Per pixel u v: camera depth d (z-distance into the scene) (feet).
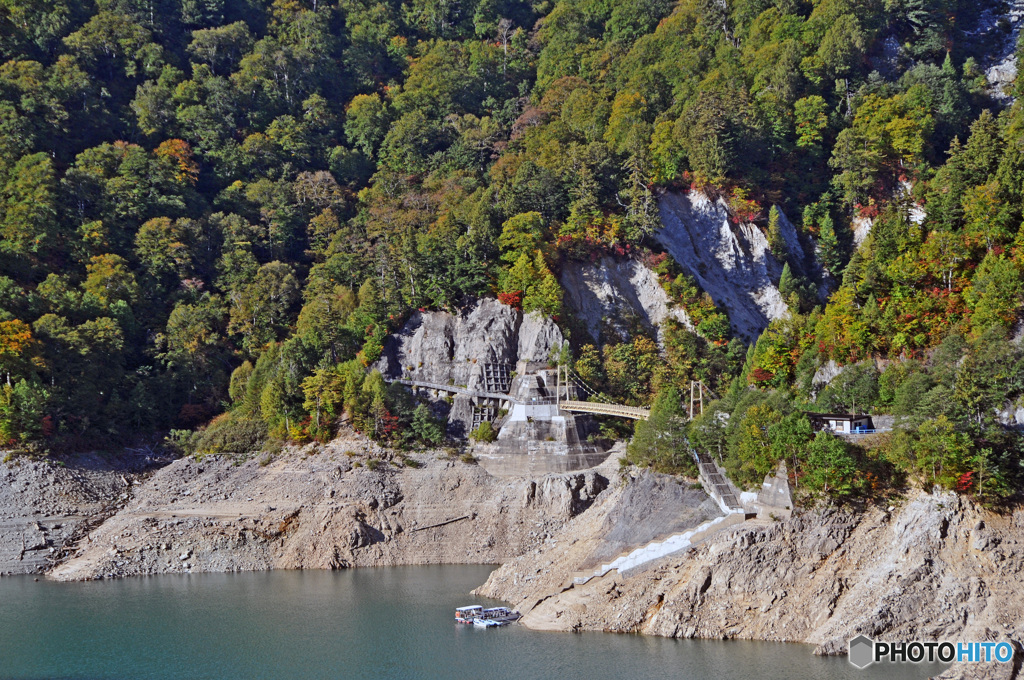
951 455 424.87
